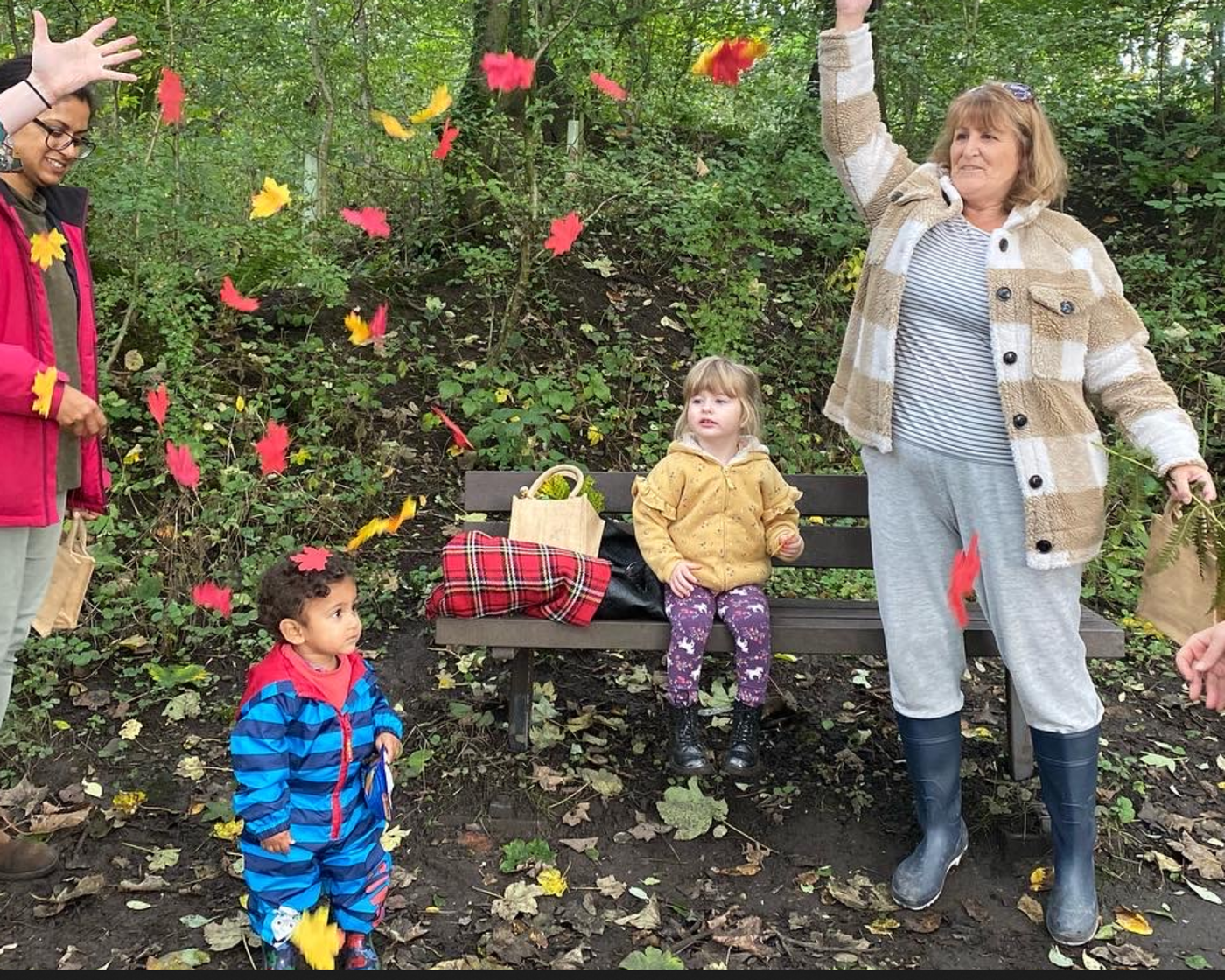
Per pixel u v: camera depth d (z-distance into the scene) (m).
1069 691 2.58
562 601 2.90
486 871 2.75
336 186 6.14
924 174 2.64
